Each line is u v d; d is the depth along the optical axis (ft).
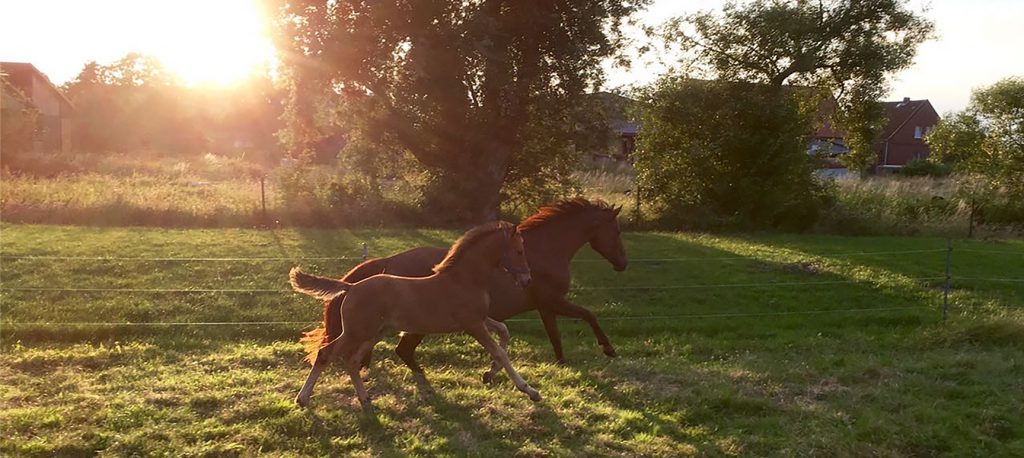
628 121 69.72
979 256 49.24
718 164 66.74
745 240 57.36
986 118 71.77
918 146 188.03
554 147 66.74
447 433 19.24
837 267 43.68
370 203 61.52
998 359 26.25
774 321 33.37
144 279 35.94
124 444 17.79
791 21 63.98
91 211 54.44
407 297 20.61
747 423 20.31
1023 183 68.85
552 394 22.49
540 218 27.25
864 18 66.18
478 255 21.57
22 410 19.67
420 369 24.54
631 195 70.95
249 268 38.81
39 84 144.05
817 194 67.15
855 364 25.96
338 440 18.51
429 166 65.51
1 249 41.39
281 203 59.82
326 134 67.41
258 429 18.94
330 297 20.98
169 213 55.31
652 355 28.19
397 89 59.88
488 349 21.68
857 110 70.18
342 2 59.16
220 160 128.57
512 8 60.54
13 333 27.96
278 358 26.13
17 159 90.12
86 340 28.22
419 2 56.49
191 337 28.84
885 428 19.49
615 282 39.32
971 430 19.61
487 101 62.39
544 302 26.25
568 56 60.70
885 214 66.18
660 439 18.97
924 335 30.19
